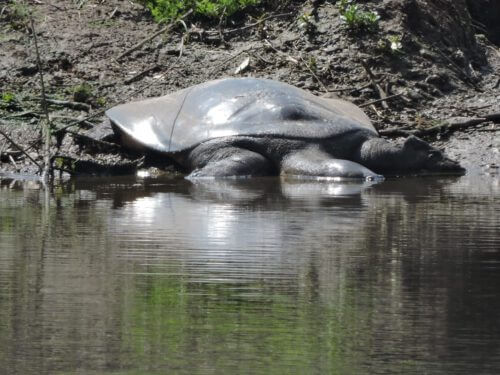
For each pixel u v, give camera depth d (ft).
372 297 66.80
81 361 54.29
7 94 143.13
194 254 79.05
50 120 136.87
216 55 155.94
